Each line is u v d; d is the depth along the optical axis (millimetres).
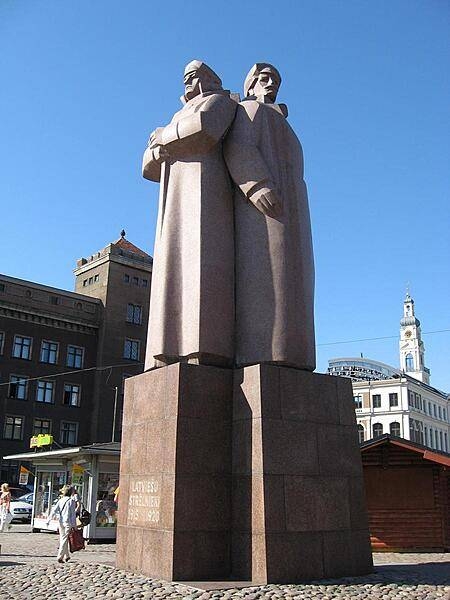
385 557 13641
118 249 55062
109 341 52562
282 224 9961
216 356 9367
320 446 9039
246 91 11414
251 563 8188
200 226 9750
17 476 45906
